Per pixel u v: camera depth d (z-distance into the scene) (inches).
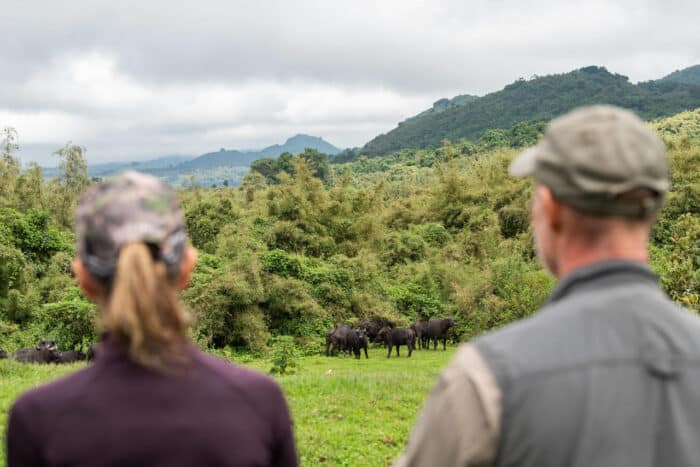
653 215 68.7
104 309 72.5
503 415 61.5
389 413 430.6
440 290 1408.7
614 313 65.4
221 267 1157.7
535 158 71.0
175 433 68.9
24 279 1146.0
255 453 71.7
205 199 1565.0
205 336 1035.9
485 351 64.9
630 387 61.4
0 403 397.7
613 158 64.7
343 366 895.7
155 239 70.2
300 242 1541.6
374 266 1365.7
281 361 737.6
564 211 69.5
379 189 1854.1
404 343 1045.8
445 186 2046.0
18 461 70.7
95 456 67.9
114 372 70.4
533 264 1218.0
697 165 1823.3
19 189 1736.0
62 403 69.9
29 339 981.8
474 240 1656.0
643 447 59.7
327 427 388.5
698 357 63.5
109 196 71.9
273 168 4347.9
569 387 61.2
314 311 1149.1
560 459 60.0
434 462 63.6
